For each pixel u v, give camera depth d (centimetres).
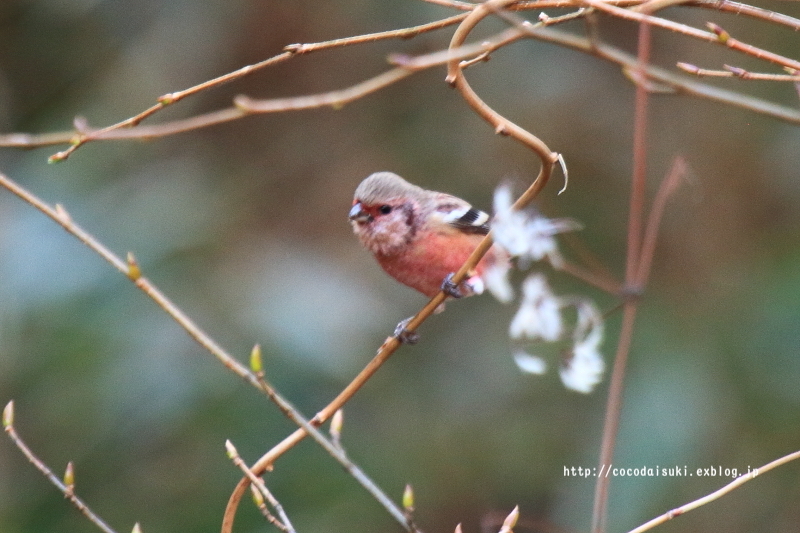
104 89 1337
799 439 1126
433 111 1396
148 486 1108
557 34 564
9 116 1348
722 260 1277
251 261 1202
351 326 1155
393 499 1170
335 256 1301
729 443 1129
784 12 1235
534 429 1245
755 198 1291
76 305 1128
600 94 1360
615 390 601
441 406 1277
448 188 1362
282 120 1413
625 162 1334
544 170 597
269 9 1364
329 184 1383
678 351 1178
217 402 1099
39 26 1377
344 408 1236
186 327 586
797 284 1173
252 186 1352
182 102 1359
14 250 1165
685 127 1330
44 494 1105
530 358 647
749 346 1172
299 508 1116
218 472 1106
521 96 1366
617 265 1304
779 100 1267
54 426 1110
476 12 587
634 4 645
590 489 1129
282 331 1112
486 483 1238
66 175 1240
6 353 1120
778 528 1091
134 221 1198
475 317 1340
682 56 1302
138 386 1095
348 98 582
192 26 1362
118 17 1375
